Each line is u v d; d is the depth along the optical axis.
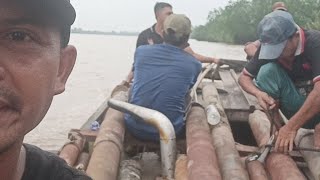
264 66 4.20
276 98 4.20
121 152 4.30
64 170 1.17
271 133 4.13
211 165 3.57
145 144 4.79
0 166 0.97
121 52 50.97
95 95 14.46
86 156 4.24
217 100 5.85
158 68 4.71
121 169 4.04
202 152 3.79
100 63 30.89
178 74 4.70
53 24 0.98
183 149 4.70
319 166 3.59
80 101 12.91
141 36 7.43
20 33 0.92
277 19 3.97
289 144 3.74
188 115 4.94
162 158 4.14
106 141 4.11
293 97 4.18
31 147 1.17
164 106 4.64
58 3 0.97
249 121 5.55
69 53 1.12
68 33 1.05
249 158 3.91
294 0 41.09
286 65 4.15
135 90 4.78
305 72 4.11
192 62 4.77
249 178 3.71
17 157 0.99
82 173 1.21
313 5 41.25
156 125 4.24
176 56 4.74
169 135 4.14
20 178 1.10
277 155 3.76
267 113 4.30
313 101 3.63
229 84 7.65
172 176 4.06
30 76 0.93
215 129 4.59
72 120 10.09
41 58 0.95
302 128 4.13
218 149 4.07
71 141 4.31
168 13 7.18
